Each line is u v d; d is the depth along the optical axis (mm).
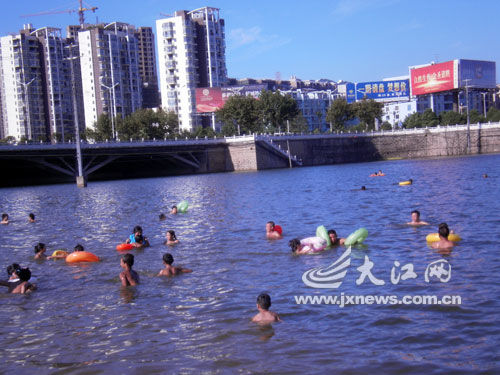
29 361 8594
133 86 175625
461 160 84500
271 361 8102
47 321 10633
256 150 97438
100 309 11258
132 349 8883
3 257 18203
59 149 79375
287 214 26406
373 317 9805
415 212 20375
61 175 92875
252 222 24000
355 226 21141
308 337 8992
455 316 9578
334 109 134875
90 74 167000
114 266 15656
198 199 39469
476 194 30109
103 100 165375
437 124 126125
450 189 34438
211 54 174000
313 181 54719
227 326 9734
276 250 16781
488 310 9758
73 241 21297
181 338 9266
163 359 8406
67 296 12484
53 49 169500
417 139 116188
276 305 10836
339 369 7707
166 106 170625
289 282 12617
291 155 106312
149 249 18328
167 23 167250
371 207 27344
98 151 84062
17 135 169875
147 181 79625
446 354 8008
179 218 27328
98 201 43188
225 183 60812
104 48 164875
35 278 14070
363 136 117562
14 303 12078
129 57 173750
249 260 15445
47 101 171250
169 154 95938
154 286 12969
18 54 165750
